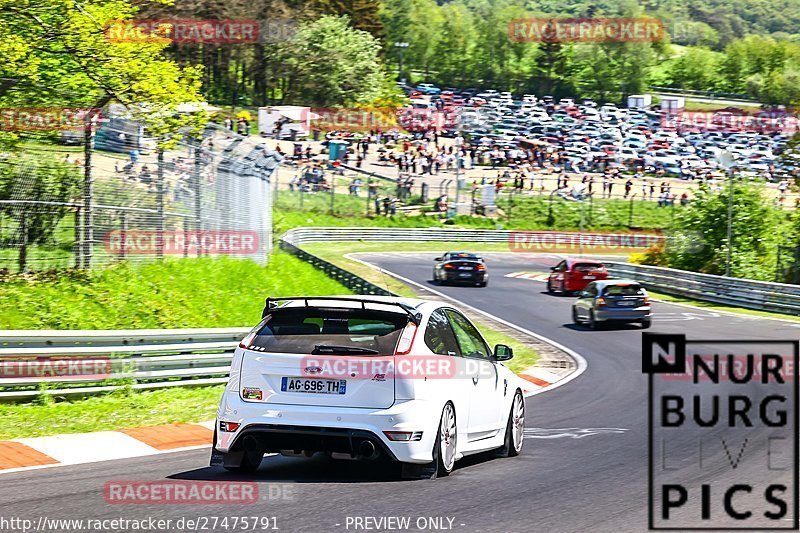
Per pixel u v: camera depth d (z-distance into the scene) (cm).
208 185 8556
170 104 7594
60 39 7512
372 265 17000
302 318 2962
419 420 2823
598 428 4316
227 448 2884
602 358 7756
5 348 4306
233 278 8400
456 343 3156
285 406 2838
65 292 6650
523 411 3647
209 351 5212
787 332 9631
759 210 15812
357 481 2873
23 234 6712
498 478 3006
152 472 3017
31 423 3878
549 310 11781
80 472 3014
